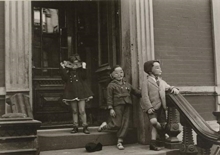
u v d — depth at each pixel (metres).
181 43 5.38
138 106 4.89
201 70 5.50
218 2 5.69
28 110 3.94
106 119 6.01
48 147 4.40
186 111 4.07
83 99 4.75
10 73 4.32
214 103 5.57
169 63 5.25
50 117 6.14
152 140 4.29
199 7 5.61
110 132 4.75
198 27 5.55
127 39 5.07
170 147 4.27
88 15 6.64
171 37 5.30
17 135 3.52
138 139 4.89
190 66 5.41
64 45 6.47
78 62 5.03
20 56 4.38
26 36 4.43
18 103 4.02
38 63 6.21
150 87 4.34
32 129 3.58
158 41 5.20
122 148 4.35
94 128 5.21
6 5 4.39
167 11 5.32
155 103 4.29
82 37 6.61
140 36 4.94
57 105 6.23
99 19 6.31
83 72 5.06
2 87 4.34
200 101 5.45
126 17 5.11
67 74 4.91
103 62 6.19
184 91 5.27
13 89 4.29
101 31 6.26
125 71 5.12
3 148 3.46
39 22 6.27
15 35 4.38
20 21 4.42
